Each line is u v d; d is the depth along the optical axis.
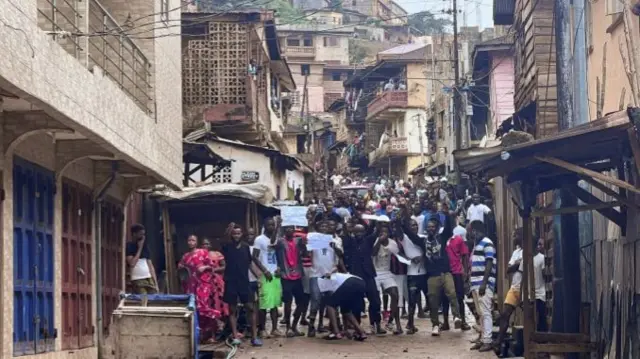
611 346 11.96
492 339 15.35
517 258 14.60
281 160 35.75
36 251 12.32
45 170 12.82
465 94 38.00
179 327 12.43
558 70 13.15
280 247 17.28
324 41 88.38
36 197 12.40
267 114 36.34
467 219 22.62
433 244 17.41
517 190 12.52
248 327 17.69
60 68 10.69
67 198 13.86
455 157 11.18
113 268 16.67
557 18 13.16
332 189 46.16
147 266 16.33
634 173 11.03
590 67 15.23
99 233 15.35
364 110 69.62
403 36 100.62
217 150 32.38
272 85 40.91
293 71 85.62
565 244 13.27
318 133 76.81
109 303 16.25
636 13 11.89
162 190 19.30
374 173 71.25
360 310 16.89
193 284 16.17
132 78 15.12
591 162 11.88
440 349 15.49
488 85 39.56
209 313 16.03
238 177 32.44
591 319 13.27
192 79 29.91
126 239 17.67
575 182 12.41
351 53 92.56
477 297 15.35
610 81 13.84
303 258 17.39
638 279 10.70
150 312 12.45
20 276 11.60
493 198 21.83
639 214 10.77
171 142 17.58
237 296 16.17
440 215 21.48
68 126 11.44
